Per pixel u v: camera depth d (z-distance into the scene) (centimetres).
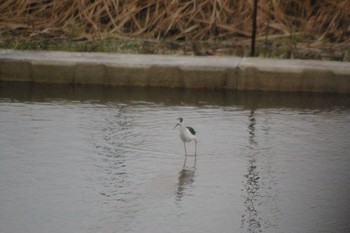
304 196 1187
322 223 1080
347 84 1838
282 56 2050
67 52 2006
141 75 1877
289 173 1291
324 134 1516
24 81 1908
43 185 1212
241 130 1533
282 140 1472
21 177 1244
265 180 1256
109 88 1869
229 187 1222
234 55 2059
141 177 1259
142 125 1556
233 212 1118
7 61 1900
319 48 2114
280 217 1103
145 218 1090
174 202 1153
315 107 1730
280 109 1706
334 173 1292
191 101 1764
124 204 1141
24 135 1468
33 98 1758
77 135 1477
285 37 2183
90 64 1886
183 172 1288
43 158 1339
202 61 1909
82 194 1178
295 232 1049
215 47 2114
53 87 1870
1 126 1523
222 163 1338
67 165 1306
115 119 1595
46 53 1981
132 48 2100
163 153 1385
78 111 1653
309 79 1842
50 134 1478
